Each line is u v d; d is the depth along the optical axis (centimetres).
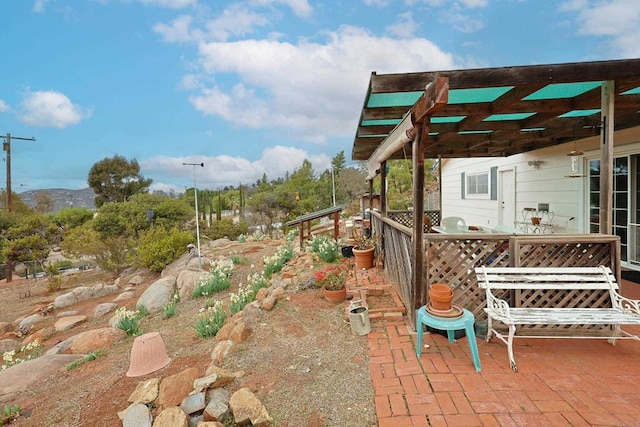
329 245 713
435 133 557
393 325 358
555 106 394
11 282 1241
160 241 1066
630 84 314
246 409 226
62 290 1038
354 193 2514
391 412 217
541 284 306
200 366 318
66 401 296
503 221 889
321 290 482
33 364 403
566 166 660
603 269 305
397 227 422
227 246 1297
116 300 791
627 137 537
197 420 232
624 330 322
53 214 2611
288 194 2422
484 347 301
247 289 538
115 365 370
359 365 284
